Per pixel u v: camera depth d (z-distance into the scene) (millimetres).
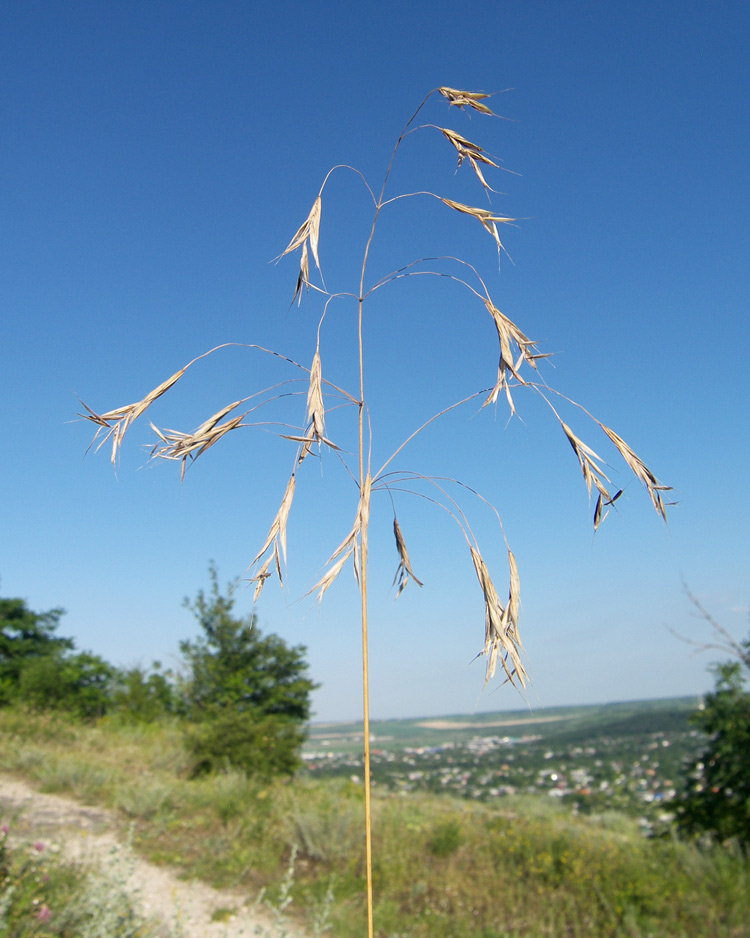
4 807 7227
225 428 2156
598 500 2133
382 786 12156
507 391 2213
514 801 10820
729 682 7113
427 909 5781
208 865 6434
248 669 14203
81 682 18656
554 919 5695
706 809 7102
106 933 3867
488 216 2344
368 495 2201
